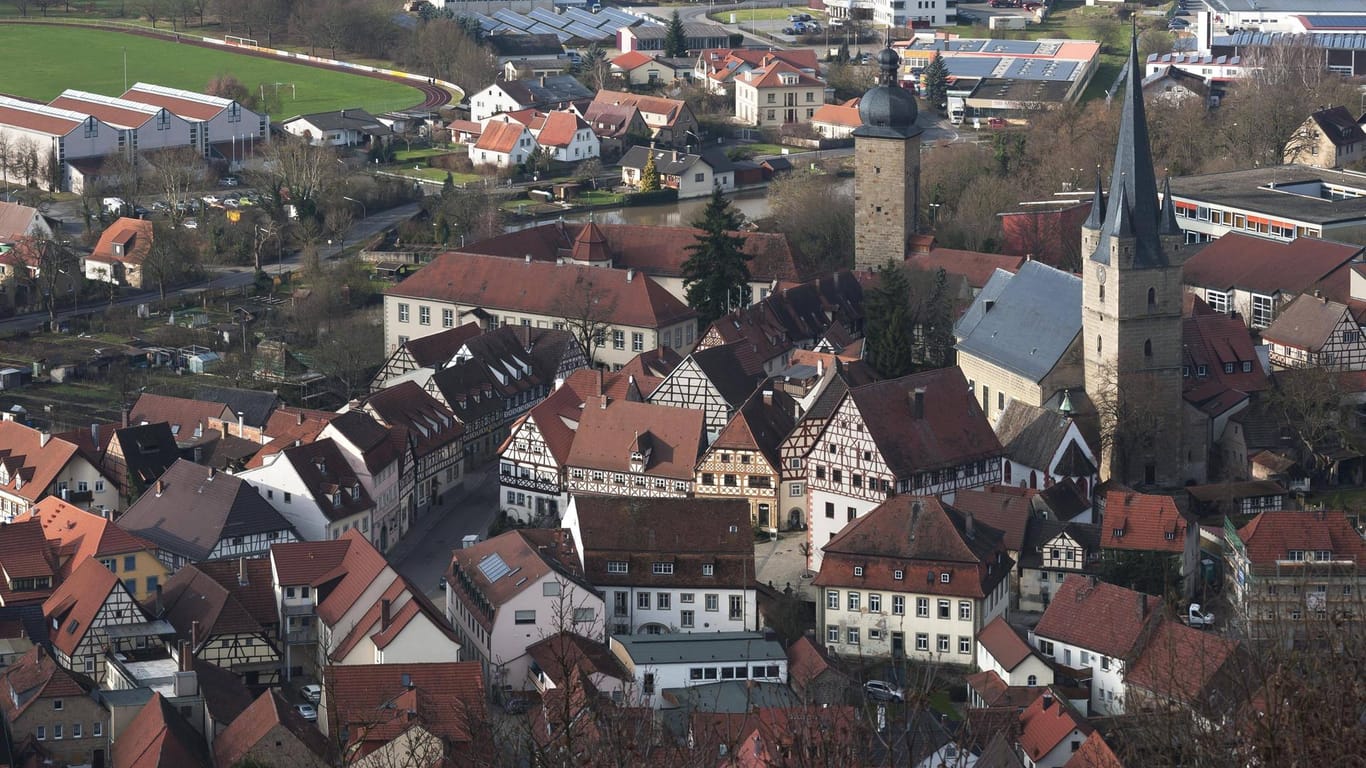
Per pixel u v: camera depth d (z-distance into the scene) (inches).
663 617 7357.3
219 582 7298.2
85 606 7101.4
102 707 6378.0
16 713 6304.1
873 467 7687.0
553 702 3444.9
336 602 7116.1
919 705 3142.2
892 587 7062.0
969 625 6983.3
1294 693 2490.2
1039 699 5900.6
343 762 4909.0
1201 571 7416.3
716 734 3440.0
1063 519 7726.4
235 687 6510.8
